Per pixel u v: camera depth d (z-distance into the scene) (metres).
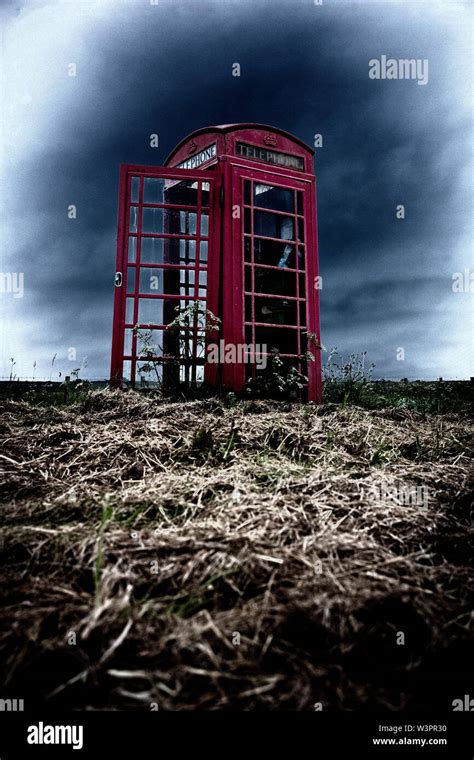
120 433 3.49
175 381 6.04
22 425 3.88
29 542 1.90
